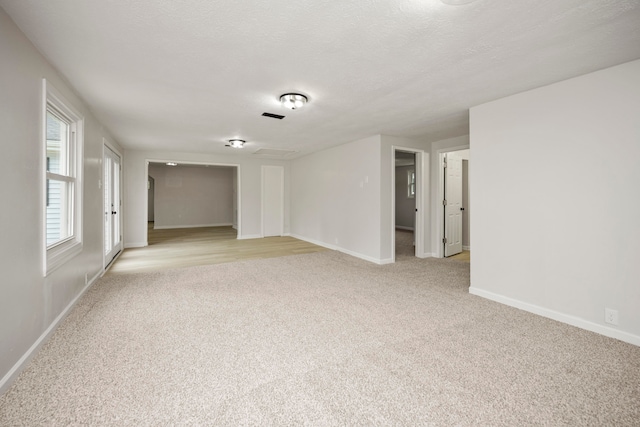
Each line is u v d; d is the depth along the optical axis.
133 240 6.62
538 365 1.98
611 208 2.38
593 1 1.58
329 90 2.92
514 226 3.03
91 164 3.59
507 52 2.16
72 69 2.44
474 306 3.05
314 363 2.00
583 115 2.52
